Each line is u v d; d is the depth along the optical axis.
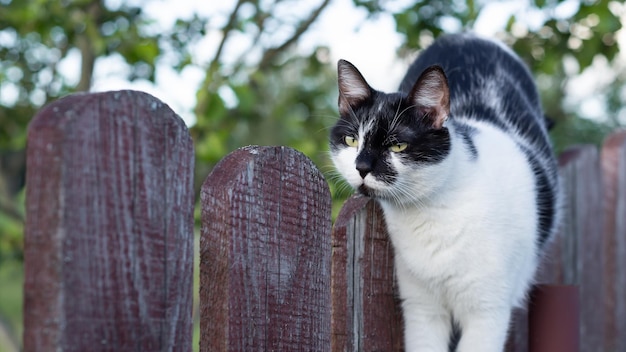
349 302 0.78
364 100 0.86
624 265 1.07
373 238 0.80
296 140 1.35
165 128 0.59
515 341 0.92
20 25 1.25
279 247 0.67
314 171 0.69
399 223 0.82
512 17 1.21
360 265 0.79
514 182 0.87
